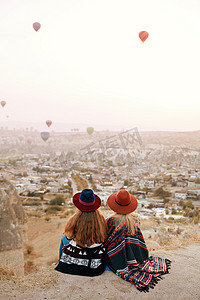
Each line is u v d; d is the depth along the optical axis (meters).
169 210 39.12
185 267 3.56
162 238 10.09
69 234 2.92
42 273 3.28
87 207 2.85
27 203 46.25
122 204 3.01
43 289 2.87
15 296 2.73
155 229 13.48
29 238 15.70
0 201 7.44
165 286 2.91
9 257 6.81
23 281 3.09
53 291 2.80
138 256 2.96
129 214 3.08
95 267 2.96
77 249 2.95
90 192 2.85
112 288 2.83
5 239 6.89
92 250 2.93
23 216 12.60
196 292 2.84
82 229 2.84
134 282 2.87
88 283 2.93
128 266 2.97
